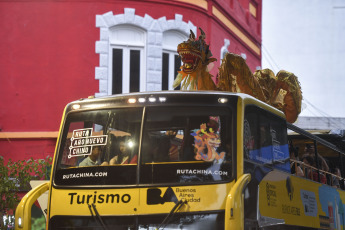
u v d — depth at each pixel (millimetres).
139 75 19875
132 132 9547
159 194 9117
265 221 9344
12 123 18969
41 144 18844
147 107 9609
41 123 19016
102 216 9273
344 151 16203
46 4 19328
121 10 19656
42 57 19219
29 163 16250
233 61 12203
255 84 12367
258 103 10000
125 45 19766
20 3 19312
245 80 12242
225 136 9289
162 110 9555
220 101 9453
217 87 12117
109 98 9867
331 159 15656
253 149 9609
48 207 9633
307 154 13547
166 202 9070
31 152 18797
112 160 9492
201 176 9109
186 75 11688
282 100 13805
